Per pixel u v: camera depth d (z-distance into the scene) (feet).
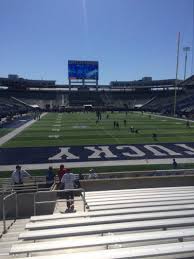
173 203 23.40
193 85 362.94
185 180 43.39
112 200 25.73
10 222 29.78
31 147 110.73
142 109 325.01
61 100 396.16
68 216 20.42
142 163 86.28
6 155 98.27
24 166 84.69
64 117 242.37
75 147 110.01
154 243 16.42
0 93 390.21
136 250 14.25
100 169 80.28
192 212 20.02
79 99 384.68
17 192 34.19
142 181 42.37
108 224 17.98
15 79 420.77
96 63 367.04
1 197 32.86
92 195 30.14
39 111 310.45
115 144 115.24
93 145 113.60
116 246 16.19
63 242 15.51
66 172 37.19
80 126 175.11
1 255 17.53
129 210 20.94
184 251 14.11
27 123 194.29
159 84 418.10
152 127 168.14
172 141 120.78
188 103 312.50
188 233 16.01
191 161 88.17
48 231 17.11
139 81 439.22
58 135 139.23
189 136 133.49
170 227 17.87
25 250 14.76
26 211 32.89
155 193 29.71
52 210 32.71
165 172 57.36
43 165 85.46
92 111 317.42
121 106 371.35
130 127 167.22
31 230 17.93
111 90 414.82
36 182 45.09
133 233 16.98
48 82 426.92
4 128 167.32
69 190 30.17
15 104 353.31
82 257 13.66
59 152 101.86
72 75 367.25
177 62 252.62
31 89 406.21
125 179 41.91
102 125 179.52
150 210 20.95
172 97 366.63
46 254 15.93
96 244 15.16
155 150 103.91
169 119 218.79
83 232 16.83
